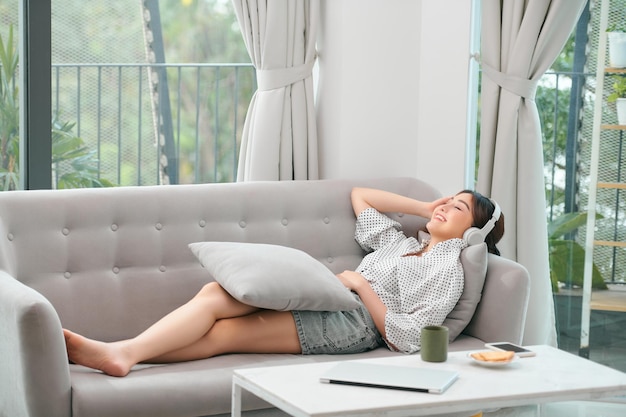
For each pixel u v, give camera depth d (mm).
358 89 3645
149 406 2377
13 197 2879
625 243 3387
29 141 3477
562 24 3436
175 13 3818
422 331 2350
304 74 3670
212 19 3875
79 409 2307
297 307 2791
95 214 2957
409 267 3055
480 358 2299
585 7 3436
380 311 2928
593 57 3426
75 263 2904
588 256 3469
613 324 3434
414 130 3752
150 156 3840
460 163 3711
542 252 3516
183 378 2477
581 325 3514
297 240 3260
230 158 3943
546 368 2295
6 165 3498
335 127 3678
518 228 3521
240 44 3912
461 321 2953
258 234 3205
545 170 3578
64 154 3688
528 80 3492
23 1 3430
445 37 3678
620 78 3355
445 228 3162
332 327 2846
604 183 3424
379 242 3268
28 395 2299
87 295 2885
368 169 3689
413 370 2201
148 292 2977
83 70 3699
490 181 3582
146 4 3771
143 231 3025
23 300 2285
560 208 3551
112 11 3723
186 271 3055
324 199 3348
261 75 3660
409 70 3713
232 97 3924
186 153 3895
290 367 2258
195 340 2676
